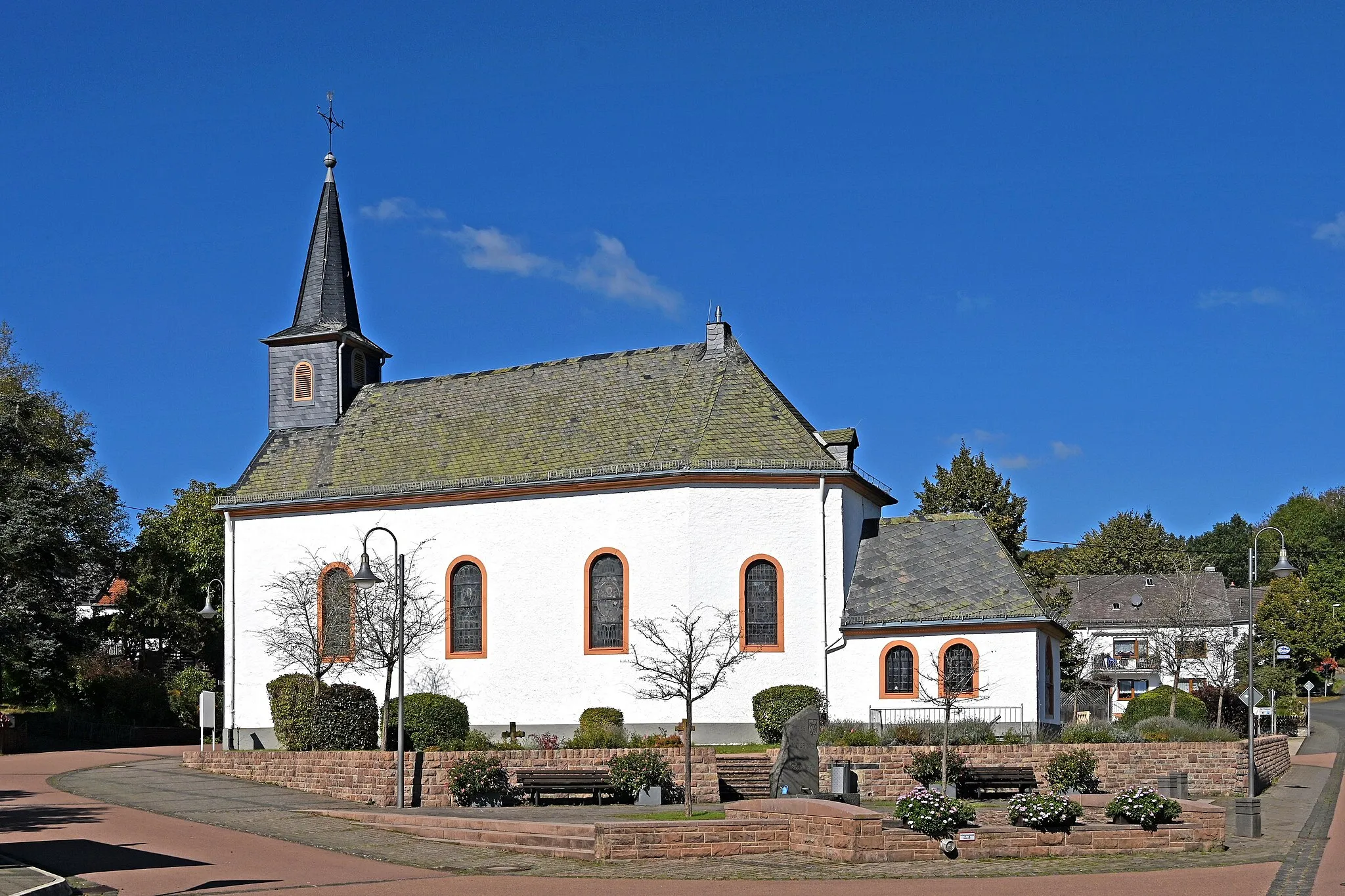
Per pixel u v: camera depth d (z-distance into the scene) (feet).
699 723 125.80
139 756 140.67
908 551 134.00
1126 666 258.98
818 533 129.49
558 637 131.13
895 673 126.11
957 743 114.11
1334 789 127.95
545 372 148.05
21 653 159.53
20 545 140.15
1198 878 69.31
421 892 66.13
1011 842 78.43
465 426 144.87
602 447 135.33
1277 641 278.26
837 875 72.18
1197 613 236.22
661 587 127.95
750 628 127.75
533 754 107.65
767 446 131.44
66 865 72.69
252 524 144.46
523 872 74.69
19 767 127.75
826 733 115.44
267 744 140.15
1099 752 115.34
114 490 187.32
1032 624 122.93
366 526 139.95
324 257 157.58
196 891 65.26
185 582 196.24
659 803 102.73
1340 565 340.59
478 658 133.59
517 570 133.69
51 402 188.65
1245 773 118.01
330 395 152.05
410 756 105.29
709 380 138.62
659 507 129.08
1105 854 79.51
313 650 134.41
